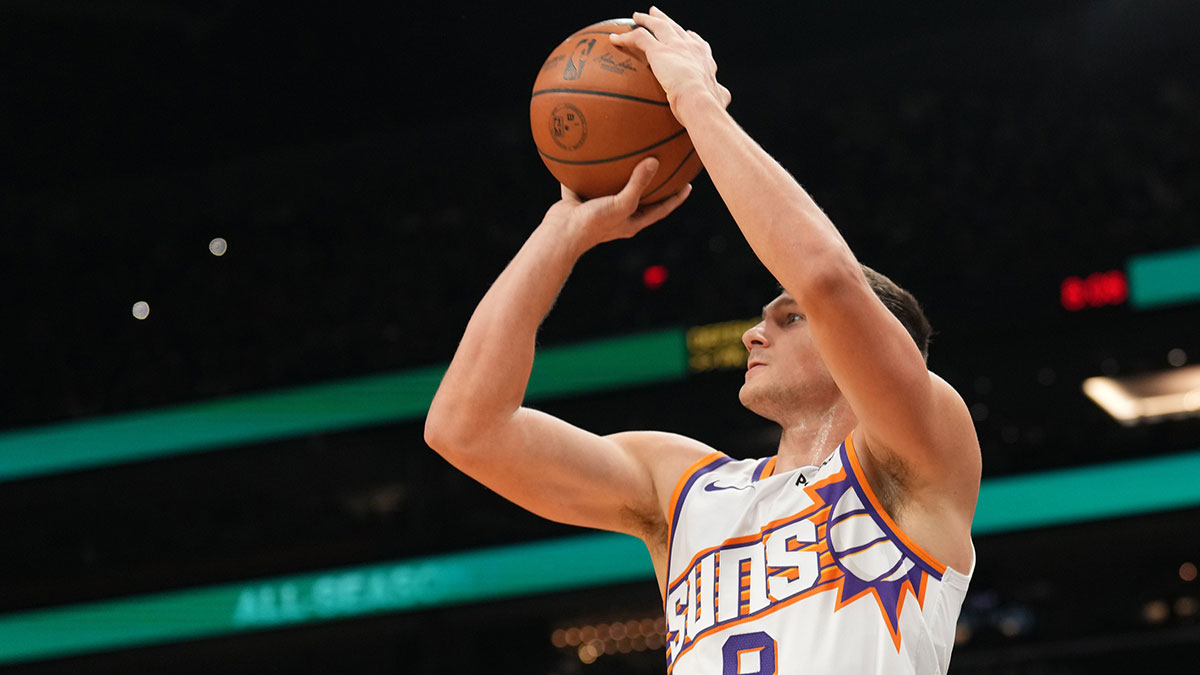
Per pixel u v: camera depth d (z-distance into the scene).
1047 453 12.32
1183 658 11.28
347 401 13.99
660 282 13.49
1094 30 13.50
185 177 15.41
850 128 14.53
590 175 2.25
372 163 15.48
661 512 2.29
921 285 12.98
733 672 1.90
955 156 13.88
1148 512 11.76
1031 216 12.98
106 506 14.84
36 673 14.01
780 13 13.33
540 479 2.20
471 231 15.10
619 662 13.49
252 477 14.44
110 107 14.02
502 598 12.85
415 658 13.70
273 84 13.99
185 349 14.72
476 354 2.12
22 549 14.68
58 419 14.59
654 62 2.13
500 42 13.42
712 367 12.88
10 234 15.67
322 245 15.30
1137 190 12.71
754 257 13.38
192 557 14.12
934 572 1.90
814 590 1.90
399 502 14.29
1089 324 12.07
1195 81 13.50
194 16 12.74
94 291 15.34
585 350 13.34
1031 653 11.73
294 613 13.54
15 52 12.90
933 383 1.97
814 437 2.17
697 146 2.00
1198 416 12.02
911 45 13.95
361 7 12.70
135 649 13.84
